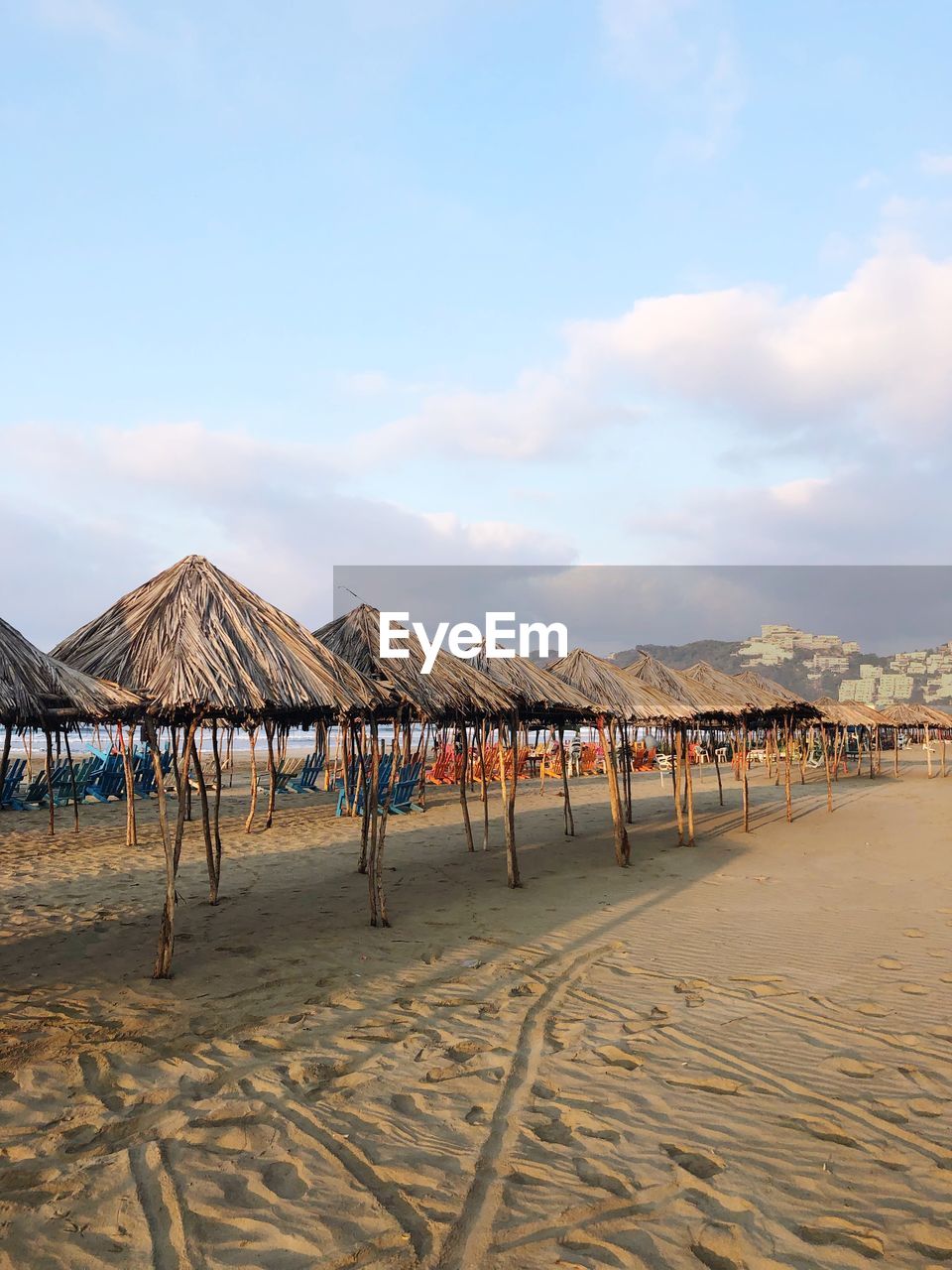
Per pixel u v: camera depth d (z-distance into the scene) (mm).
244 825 15133
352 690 7262
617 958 6727
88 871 10617
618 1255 2938
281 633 7086
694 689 15680
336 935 7434
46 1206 3211
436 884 9852
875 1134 3809
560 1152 3672
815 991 5852
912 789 22000
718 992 5863
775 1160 3590
